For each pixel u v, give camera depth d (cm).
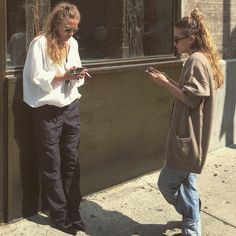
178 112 362
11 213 408
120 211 449
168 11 551
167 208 458
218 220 445
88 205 456
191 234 379
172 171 371
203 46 360
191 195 378
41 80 369
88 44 465
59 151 398
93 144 468
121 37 499
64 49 385
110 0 486
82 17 457
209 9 614
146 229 420
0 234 392
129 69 493
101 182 485
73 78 373
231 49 668
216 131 649
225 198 493
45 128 385
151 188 503
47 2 420
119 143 496
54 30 373
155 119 537
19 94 394
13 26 393
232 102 671
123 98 491
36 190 424
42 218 422
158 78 356
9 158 397
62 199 400
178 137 360
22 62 404
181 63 559
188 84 349
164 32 548
